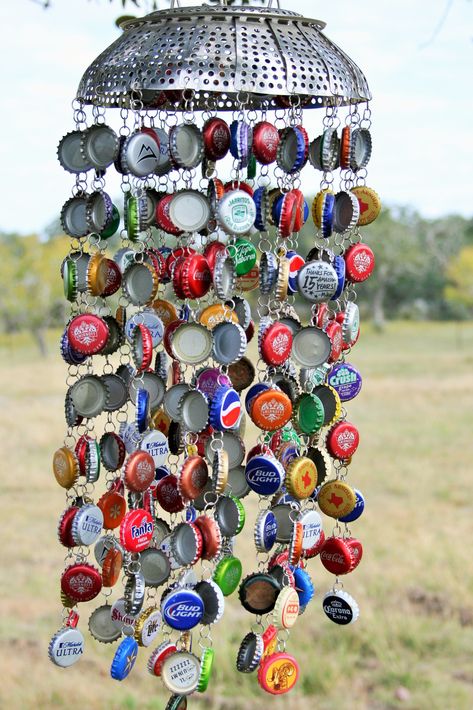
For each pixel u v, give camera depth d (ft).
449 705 14.76
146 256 7.84
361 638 16.93
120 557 7.72
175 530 7.11
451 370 59.57
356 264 7.57
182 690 7.14
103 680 15.85
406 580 19.12
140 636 7.25
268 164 7.02
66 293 7.21
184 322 7.58
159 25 7.00
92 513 7.31
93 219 7.00
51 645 7.45
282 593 7.22
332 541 7.84
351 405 43.93
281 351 7.07
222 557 7.46
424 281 104.27
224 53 6.68
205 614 7.07
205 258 7.26
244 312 7.40
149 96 7.83
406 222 105.91
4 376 62.80
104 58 7.07
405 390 48.96
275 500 7.87
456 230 104.63
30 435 37.24
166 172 7.86
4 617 18.58
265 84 6.68
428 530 22.11
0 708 15.02
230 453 7.61
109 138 6.90
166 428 8.13
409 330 98.02
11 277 84.84
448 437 34.55
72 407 7.51
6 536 23.32
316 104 7.95
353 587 19.03
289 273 7.34
